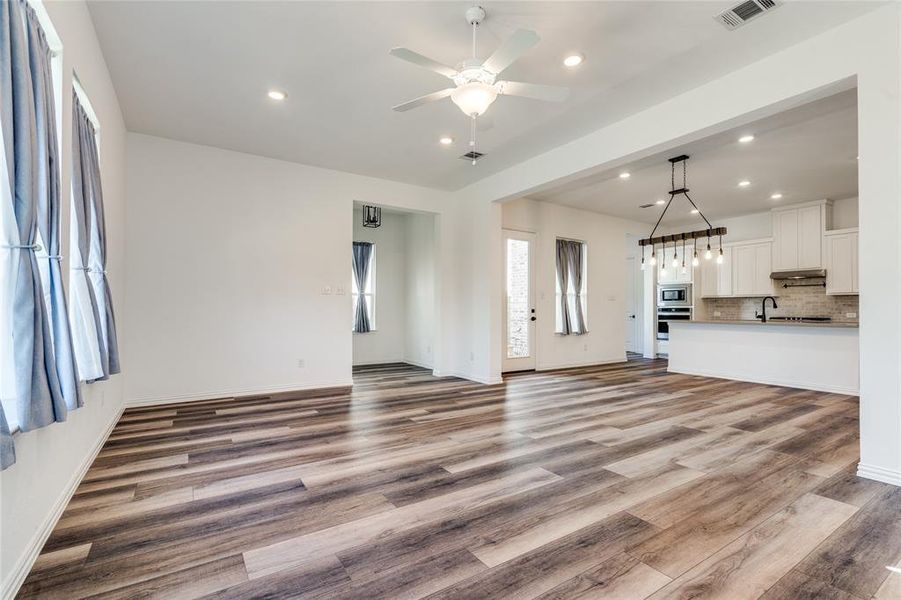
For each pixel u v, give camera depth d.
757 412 4.25
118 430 3.55
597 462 2.87
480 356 5.95
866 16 2.56
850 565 1.74
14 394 1.58
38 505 1.80
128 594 1.55
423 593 1.56
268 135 4.43
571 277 7.63
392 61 3.09
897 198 2.44
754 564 1.74
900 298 2.44
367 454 3.01
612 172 5.47
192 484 2.49
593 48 2.91
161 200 4.52
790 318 7.49
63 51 2.06
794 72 2.88
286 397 4.87
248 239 4.98
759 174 5.54
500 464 2.83
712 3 2.47
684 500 2.31
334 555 1.80
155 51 2.98
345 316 5.61
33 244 1.64
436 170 5.53
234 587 1.59
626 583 1.62
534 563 1.74
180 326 4.61
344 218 5.59
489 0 2.46
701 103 3.40
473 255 6.09
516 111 3.82
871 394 2.56
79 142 2.43
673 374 6.71
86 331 2.50
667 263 8.84
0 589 1.43
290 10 2.56
